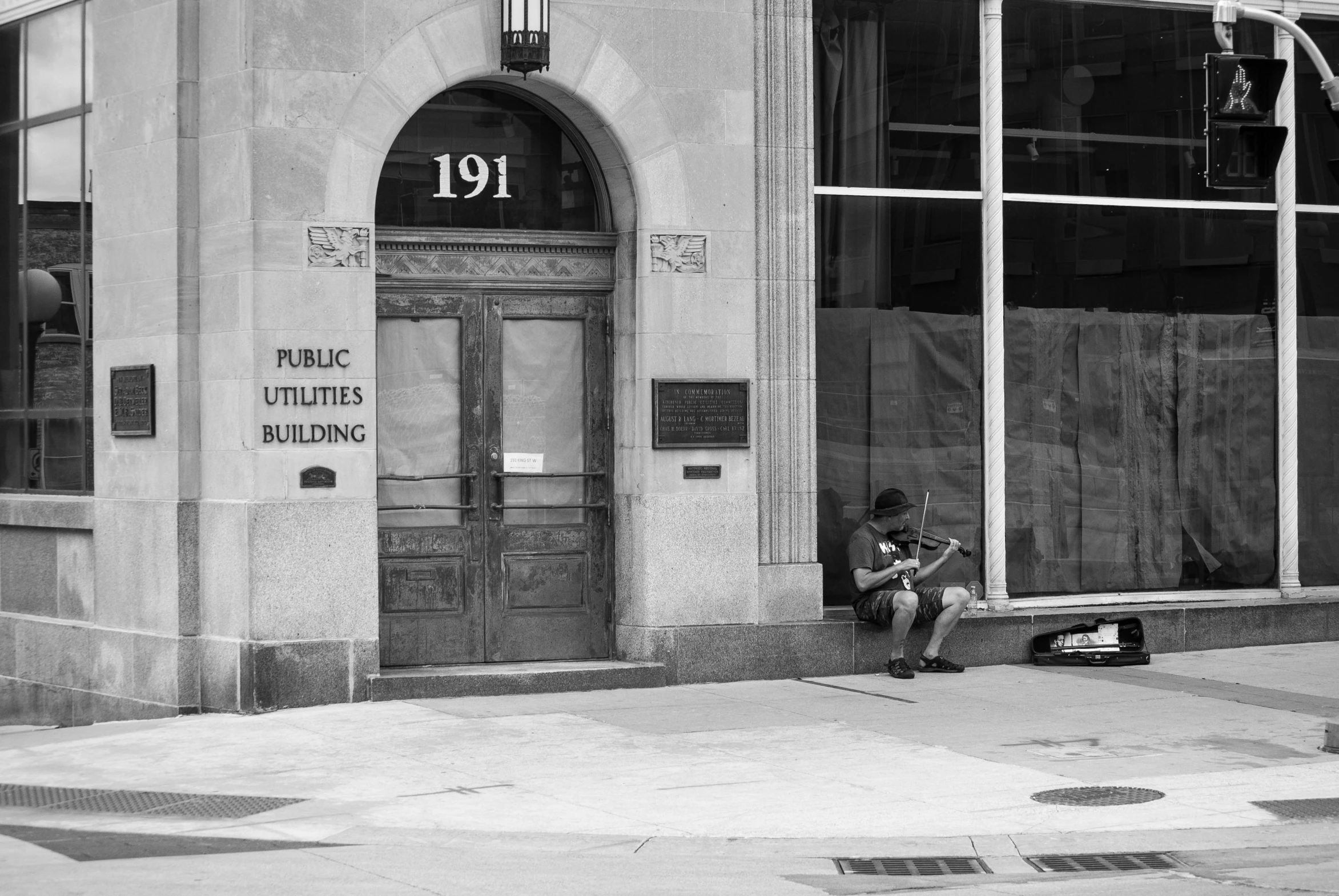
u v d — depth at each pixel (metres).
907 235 14.93
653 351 13.66
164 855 8.38
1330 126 16.83
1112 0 15.71
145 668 13.21
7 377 15.49
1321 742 11.25
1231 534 16.33
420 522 13.45
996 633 14.76
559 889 7.65
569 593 13.86
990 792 9.77
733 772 10.31
